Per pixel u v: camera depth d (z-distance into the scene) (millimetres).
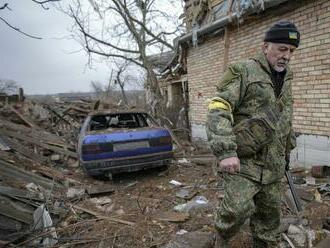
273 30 2508
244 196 2643
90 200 5773
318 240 3658
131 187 6395
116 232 4355
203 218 4570
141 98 23734
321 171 6016
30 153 8211
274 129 2594
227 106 2551
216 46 9922
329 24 6191
